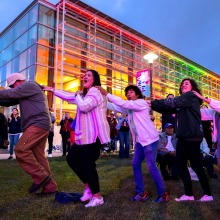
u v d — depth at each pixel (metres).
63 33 17.83
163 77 25.44
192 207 3.46
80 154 3.53
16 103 4.38
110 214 3.12
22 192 4.14
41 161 4.18
